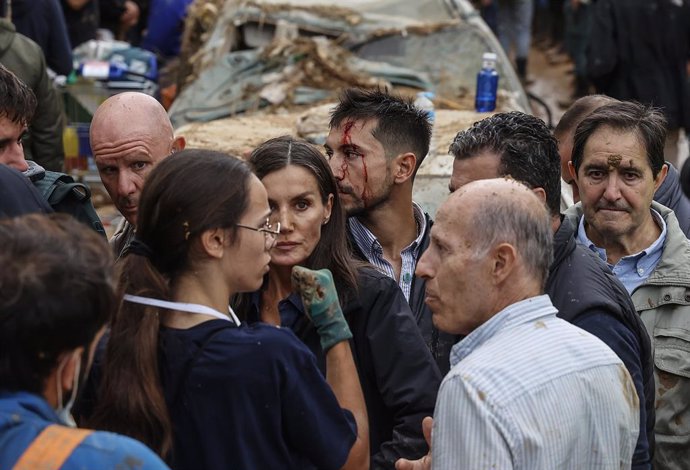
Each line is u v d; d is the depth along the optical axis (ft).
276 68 50.80
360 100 24.18
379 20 52.42
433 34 51.72
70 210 24.16
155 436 15.72
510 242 16.93
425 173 34.01
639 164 24.31
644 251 25.08
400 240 24.50
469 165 21.93
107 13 75.31
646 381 21.21
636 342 20.43
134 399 15.61
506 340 16.65
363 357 20.47
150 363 15.83
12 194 19.34
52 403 13.65
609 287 20.88
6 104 21.74
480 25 52.13
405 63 51.19
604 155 24.39
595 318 20.04
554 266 20.98
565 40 91.20
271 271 21.17
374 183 23.95
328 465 16.70
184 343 15.98
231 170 16.30
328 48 50.83
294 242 20.48
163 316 16.29
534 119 22.40
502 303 17.12
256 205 16.47
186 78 54.34
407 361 20.21
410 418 19.98
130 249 16.51
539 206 17.31
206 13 57.06
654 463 24.39
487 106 46.19
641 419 19.61
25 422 12.89
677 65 62.69
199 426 15.88
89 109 55.26
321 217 20.72
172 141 24.73
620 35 62.49
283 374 16.05
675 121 62.95
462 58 51.21
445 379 16.38
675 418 24.18
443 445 16.10
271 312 21.29
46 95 40.96
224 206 16.03
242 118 46.52
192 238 16.01
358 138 23.84
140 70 58.80
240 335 16.05
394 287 20.84
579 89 84.58
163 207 16.01
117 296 14.88
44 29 50.90
